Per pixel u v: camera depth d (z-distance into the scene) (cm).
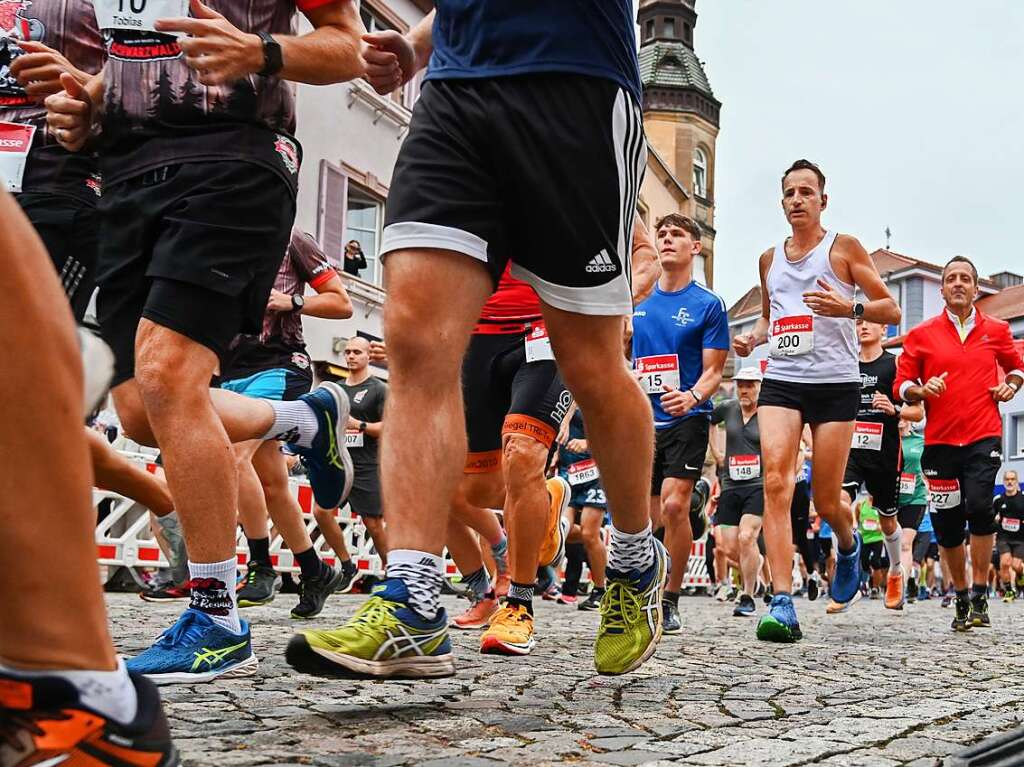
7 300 116
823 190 601
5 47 388
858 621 793
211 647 283
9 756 123
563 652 425
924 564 1628
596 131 254
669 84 4475
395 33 304
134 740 129
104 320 301
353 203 1686
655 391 621
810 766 199
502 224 255
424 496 241
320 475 411
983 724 258
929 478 721
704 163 4597
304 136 1502
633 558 301
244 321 300
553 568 1022
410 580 236
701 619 777
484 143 249
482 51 252
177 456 278
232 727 215
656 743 216
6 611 121
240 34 267
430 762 187
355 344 891
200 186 285
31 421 118
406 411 245
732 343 633
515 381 440
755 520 848
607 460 287
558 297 261
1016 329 4638
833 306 543
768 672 369
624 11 264
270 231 297
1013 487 1930
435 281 246
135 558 834
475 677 321
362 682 292
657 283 648
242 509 559
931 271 4619
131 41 294
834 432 576
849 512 638
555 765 191
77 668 124
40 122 386
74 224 387
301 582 562
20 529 119
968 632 667
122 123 293
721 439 2636
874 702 295
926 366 733
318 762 184
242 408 380
